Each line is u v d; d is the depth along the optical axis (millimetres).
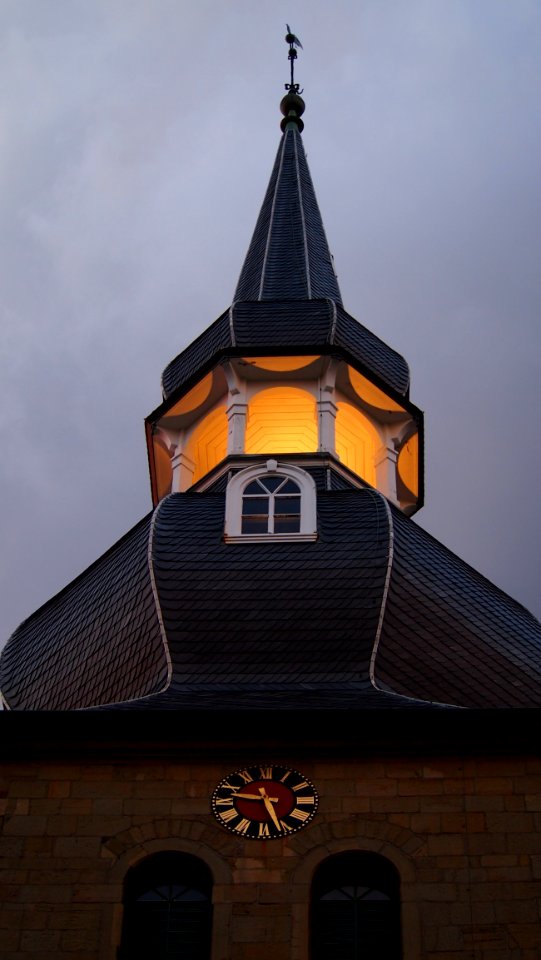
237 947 32438
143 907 33531
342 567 40969
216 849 33844
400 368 53688
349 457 53188
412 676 38562
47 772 35031
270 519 43188
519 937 32312
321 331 52062
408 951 32188
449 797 34438
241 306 53188
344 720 35188
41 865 33625
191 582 40688
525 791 34469
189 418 52938
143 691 38469
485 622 41344
